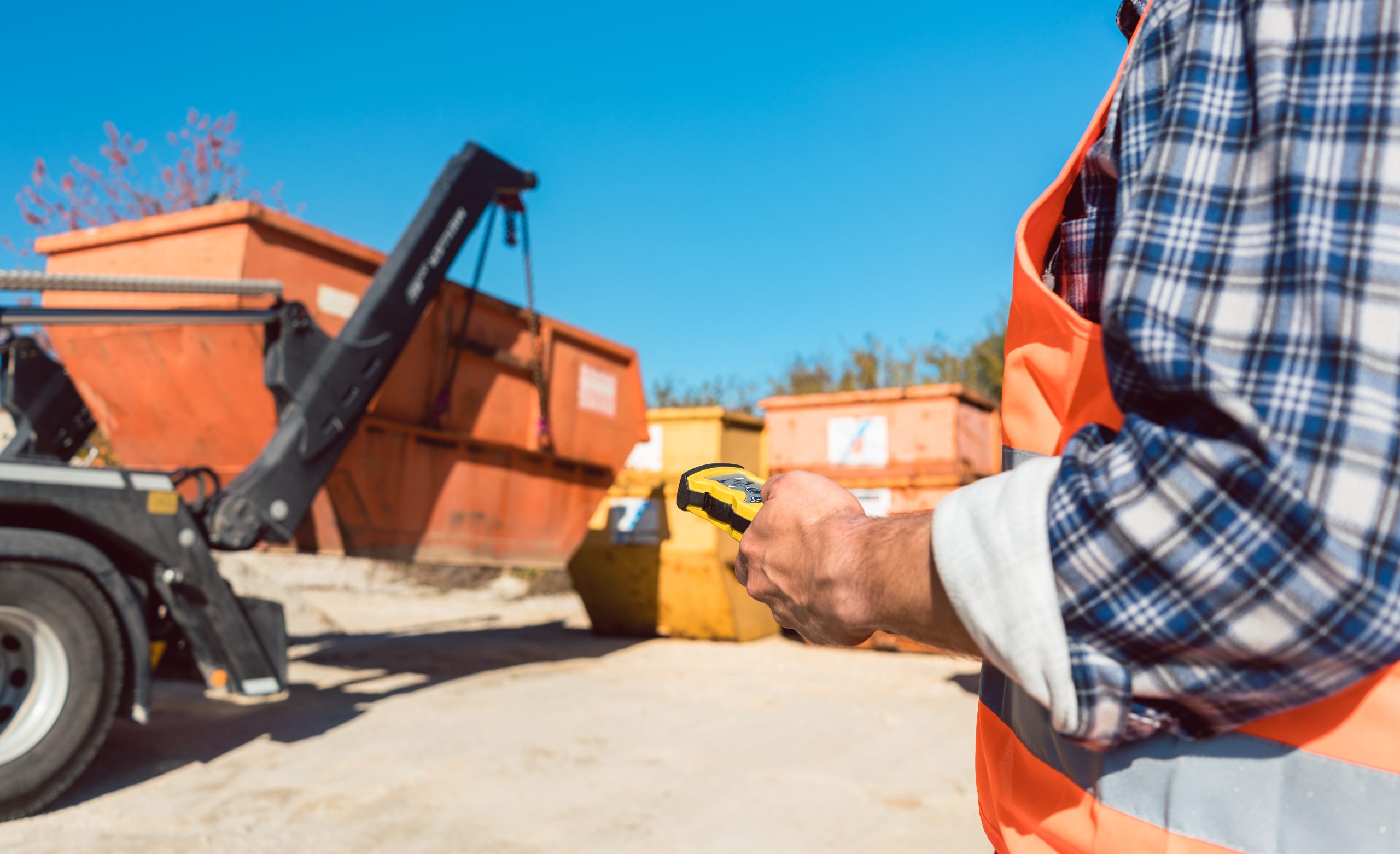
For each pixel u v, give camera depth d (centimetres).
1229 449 39
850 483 805
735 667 646
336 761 376
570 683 568
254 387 436
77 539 331
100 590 336
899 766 380
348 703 493
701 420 800
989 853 281
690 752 398
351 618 895
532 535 612
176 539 363
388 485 510
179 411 462
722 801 329
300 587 1070
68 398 488
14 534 313
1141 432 42
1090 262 62
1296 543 37
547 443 605
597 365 667
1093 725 43
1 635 316
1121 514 41
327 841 285
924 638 52
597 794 336
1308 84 45
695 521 780
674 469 802
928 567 49
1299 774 43
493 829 297
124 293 446
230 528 392
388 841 285
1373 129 42
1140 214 47
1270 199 44
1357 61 44
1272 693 41
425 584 1154
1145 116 53
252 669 382
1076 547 42
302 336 422
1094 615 42
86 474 341
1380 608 37
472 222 513
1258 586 38
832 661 675
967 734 442
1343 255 41
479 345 561
